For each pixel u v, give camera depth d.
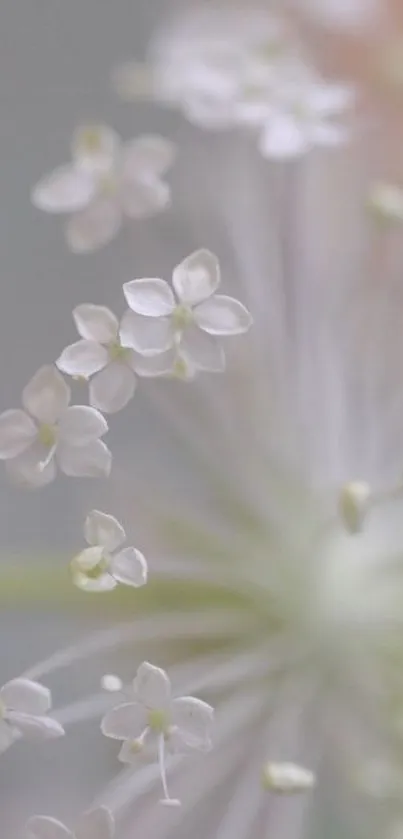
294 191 0.15
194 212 0.15
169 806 0.13
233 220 0.15
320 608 0.14
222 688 0.14
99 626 0.14
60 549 0.15
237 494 0.15
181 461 0.15
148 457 0.15
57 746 0.15
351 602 0.14
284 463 0.15
